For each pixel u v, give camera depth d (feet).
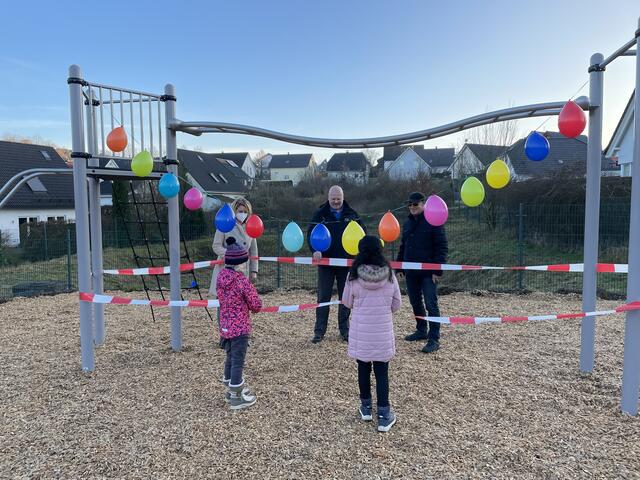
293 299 29.40
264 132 17.10
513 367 15.74
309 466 9.81
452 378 14.76
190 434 11.25
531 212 38.45
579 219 36.60
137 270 18.28
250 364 16.34
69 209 85.61
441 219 14.73
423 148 163.84
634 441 10.69
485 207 41.01
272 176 227.20
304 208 64.59
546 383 14.23
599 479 9.25
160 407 12.84
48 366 16.43
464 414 12.19
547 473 9.46
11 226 75.61
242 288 12.96
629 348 12.01
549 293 29.60
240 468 9.78
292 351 17.83
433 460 9.98
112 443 10.87
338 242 18.42
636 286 11.85
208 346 18.69
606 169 69.82
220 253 18.13
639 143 11.62
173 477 9.49
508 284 33.24
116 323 22.86
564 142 55.62
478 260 36.99
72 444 10.84
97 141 16.60
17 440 11.06
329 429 11.45
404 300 28.30
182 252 46.29
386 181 68.08
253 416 12.21
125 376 15.30
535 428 11.37
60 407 12.92
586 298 14.92
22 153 88.07
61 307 27.50
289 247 16.10
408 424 11.66
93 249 18.61
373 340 11.27
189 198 16.70
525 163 51.90
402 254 18.56
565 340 18.95
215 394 13.73
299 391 13.85
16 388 14.37
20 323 23.40
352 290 11.64
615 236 35.94
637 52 11.44
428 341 17.75
